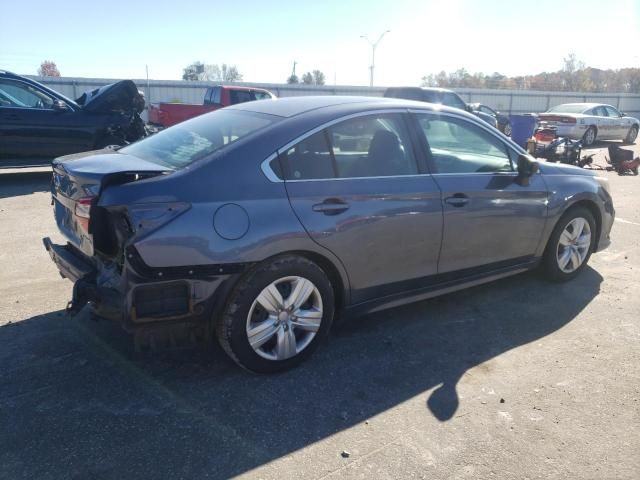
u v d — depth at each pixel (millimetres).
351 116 3557
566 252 4910
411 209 3643
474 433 2805
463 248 4031
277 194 3154
